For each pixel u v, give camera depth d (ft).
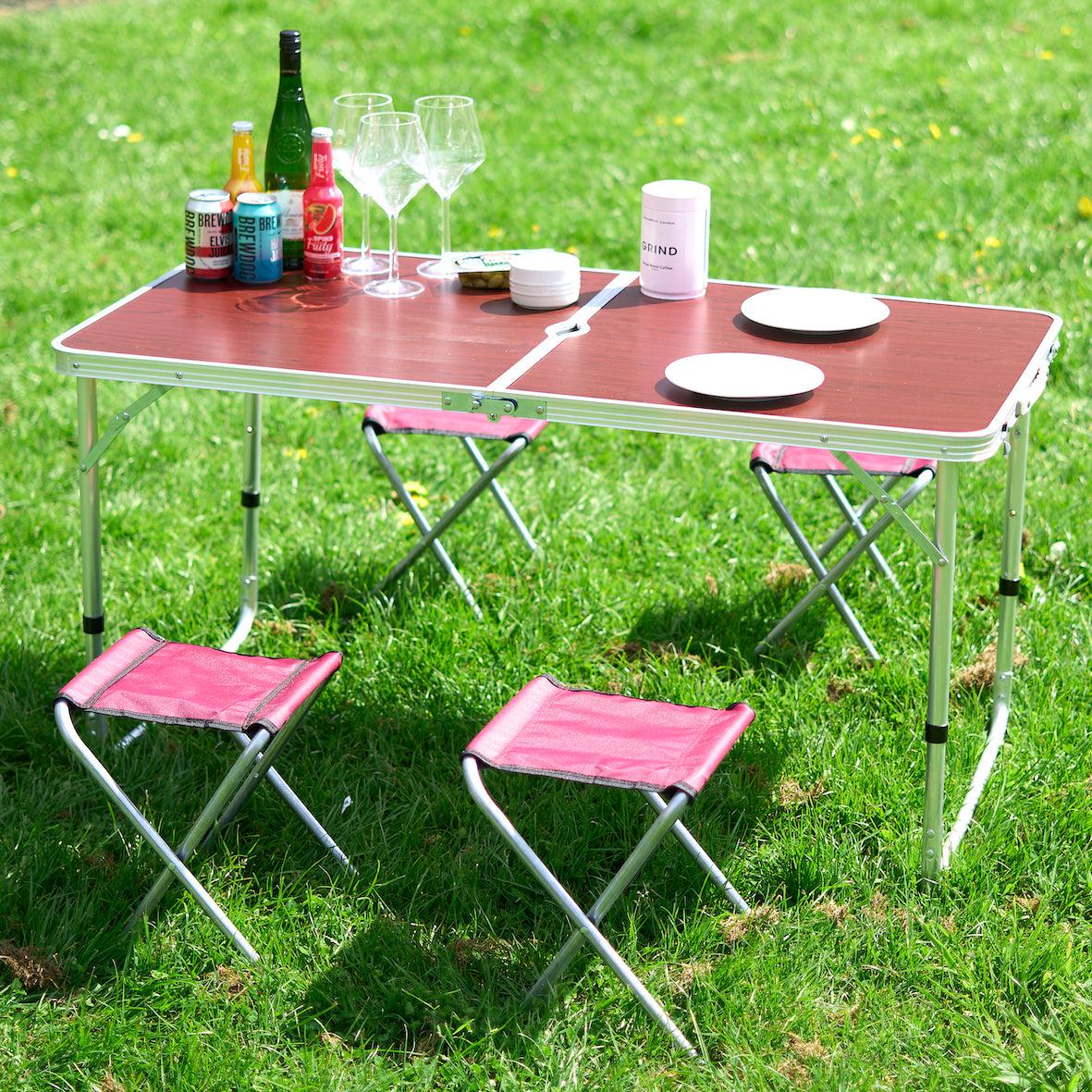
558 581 14.38
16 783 11.83
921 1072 9.07
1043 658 12.98
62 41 34.53
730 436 9.43
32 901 10.32
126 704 9.89
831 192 24.76
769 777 11.68
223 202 12.14
